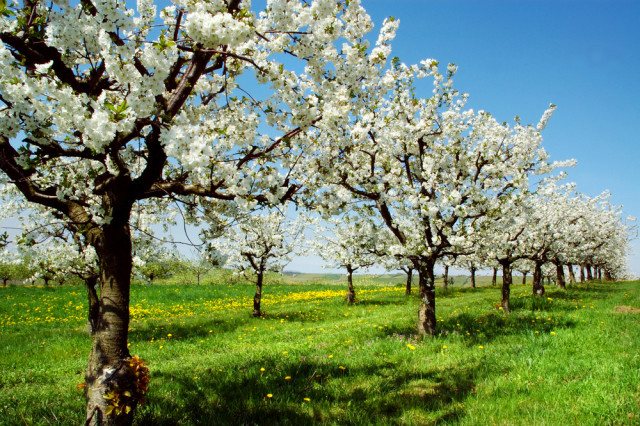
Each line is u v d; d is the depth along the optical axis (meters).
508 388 5.32
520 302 16.95
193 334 12.91
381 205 9.70
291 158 5.57
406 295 27.73
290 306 21.97
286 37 4.59
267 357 7.99
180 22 4.40
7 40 3.68
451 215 9.52
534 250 19.14
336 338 10.56
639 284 32.78
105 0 3.01
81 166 6.13
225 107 5.83
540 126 10.41
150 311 20.89
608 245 33.84
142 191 4.14
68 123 3.37
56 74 4.16
